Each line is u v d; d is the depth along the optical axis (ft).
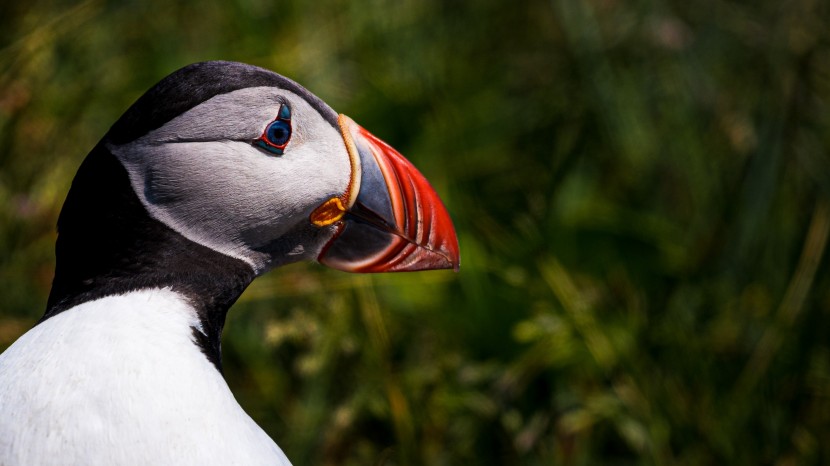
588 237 29.68
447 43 33.60
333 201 17.52
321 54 32.22
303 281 27.48
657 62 33.19
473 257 28.02
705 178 31.60
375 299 27.30
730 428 26.91
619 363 27.12
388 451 26.86
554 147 31.89
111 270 15.88
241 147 16.48
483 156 31.27
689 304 29.01
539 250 28.53
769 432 26.94
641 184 31.81
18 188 30.14
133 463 14.11
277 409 27.94
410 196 17.93
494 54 33.68
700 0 33.76
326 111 17.62
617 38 33.50
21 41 31.27
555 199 30.04
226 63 16.74
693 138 32.14
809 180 30.71
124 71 32.22
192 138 16.16
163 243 16.12
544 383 27.45
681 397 27.20
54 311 15.65
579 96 32.76
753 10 33.42
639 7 33.47
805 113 31.48
